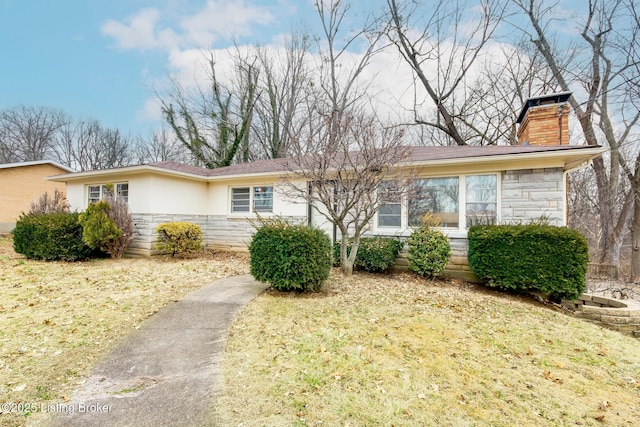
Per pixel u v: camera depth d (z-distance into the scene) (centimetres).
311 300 518
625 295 631
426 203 771
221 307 479
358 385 283
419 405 259
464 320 461
